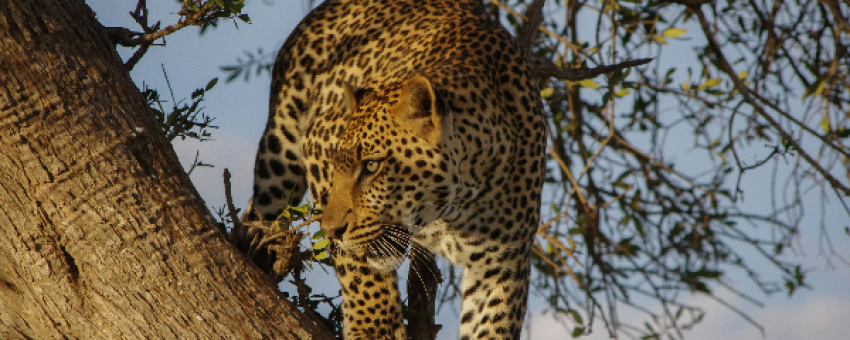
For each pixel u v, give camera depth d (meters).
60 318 5.06
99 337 5.05
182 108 7.01
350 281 7.34
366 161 6.44
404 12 8.66
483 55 7.37
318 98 8.84
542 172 7.51
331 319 7.88
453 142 6.61
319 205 7.38
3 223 4.94
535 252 10.25
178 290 5.08
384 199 6.54
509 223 7.27
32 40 4.86
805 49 10.82
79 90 5.01
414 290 8.01
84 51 5.12
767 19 10.31
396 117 6.38
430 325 7.90
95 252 4.99
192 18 6.59
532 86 7.62
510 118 7.21
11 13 4.80
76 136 4.95
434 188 6.59
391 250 6.77
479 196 7.04
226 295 5.21
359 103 6.72
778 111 9.27
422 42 7.94
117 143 5.10
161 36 6.69
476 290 7.69
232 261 5.36
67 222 4.95
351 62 8.62
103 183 5.00
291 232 6.26
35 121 4.84
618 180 11.06
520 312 7.70
